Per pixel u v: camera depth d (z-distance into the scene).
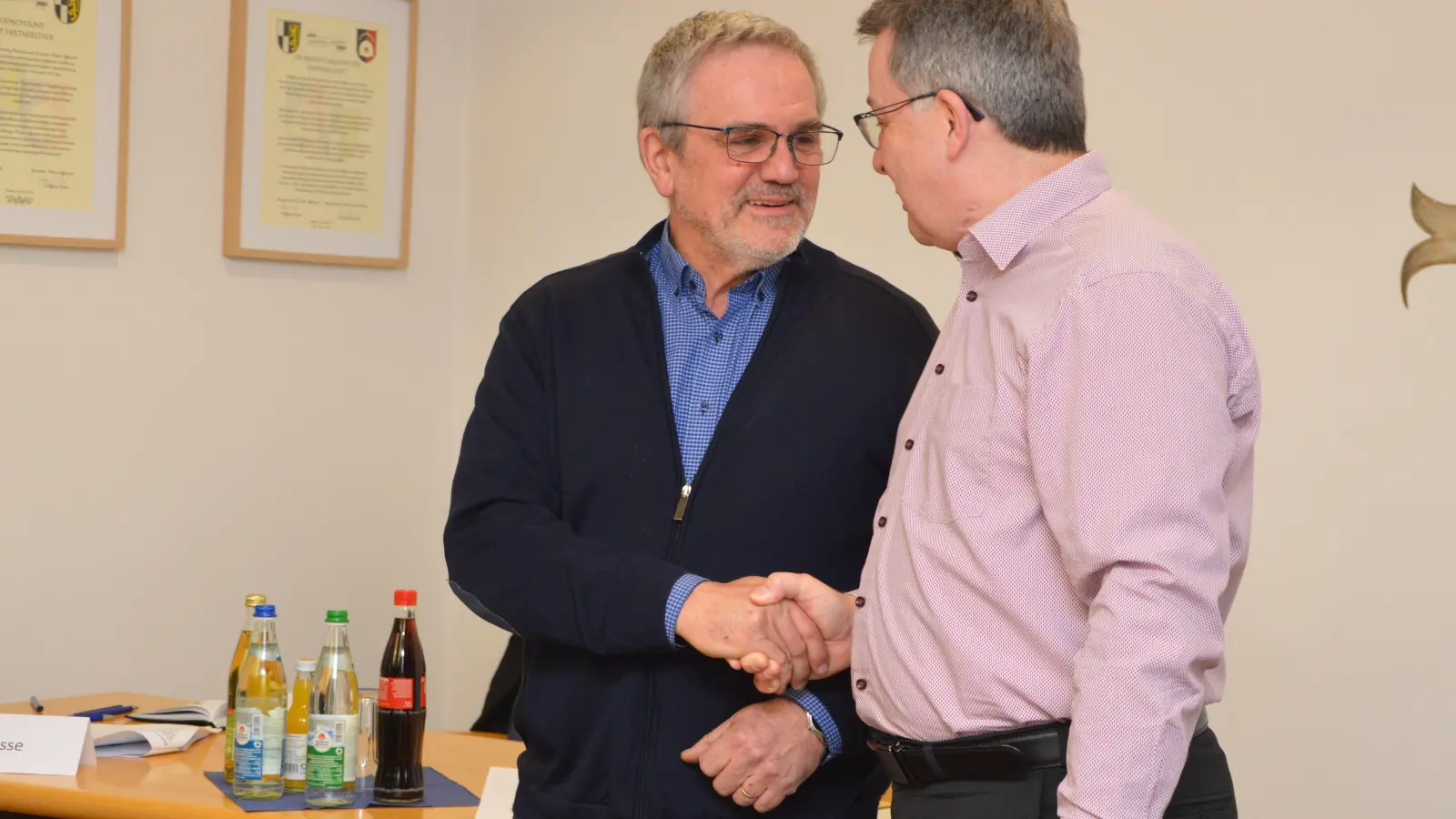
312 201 3.79
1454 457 2.51
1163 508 1.22
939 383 1.47
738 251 1.70
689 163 1.72
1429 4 2.54
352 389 3.91
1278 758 2.73
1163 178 2.90
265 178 3.71
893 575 1.45
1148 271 1.29
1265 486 2.76
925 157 1.48
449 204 4.11
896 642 1.43
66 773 2.18
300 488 3.82
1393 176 2.59
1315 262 2.69
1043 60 1.44
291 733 2.11
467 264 4.12
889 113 1.51
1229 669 2.80
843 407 1.73
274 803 2.05
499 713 3.20
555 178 3.92
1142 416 1.25
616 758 1.68
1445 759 2.51
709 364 1.78
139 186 3.54
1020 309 1.37
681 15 3.66
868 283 1.85
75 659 3.47
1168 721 1.19
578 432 1.75
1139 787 1.19
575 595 1.63
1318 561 2.68
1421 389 2.55
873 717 1.49
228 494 3.70
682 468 1.73
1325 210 2.67
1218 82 2.82
